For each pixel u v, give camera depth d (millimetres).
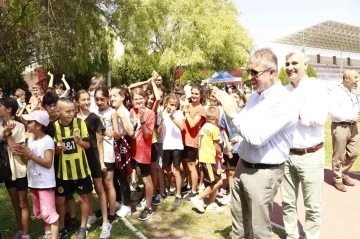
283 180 4152
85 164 4145
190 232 4531
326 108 3812
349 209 5348
